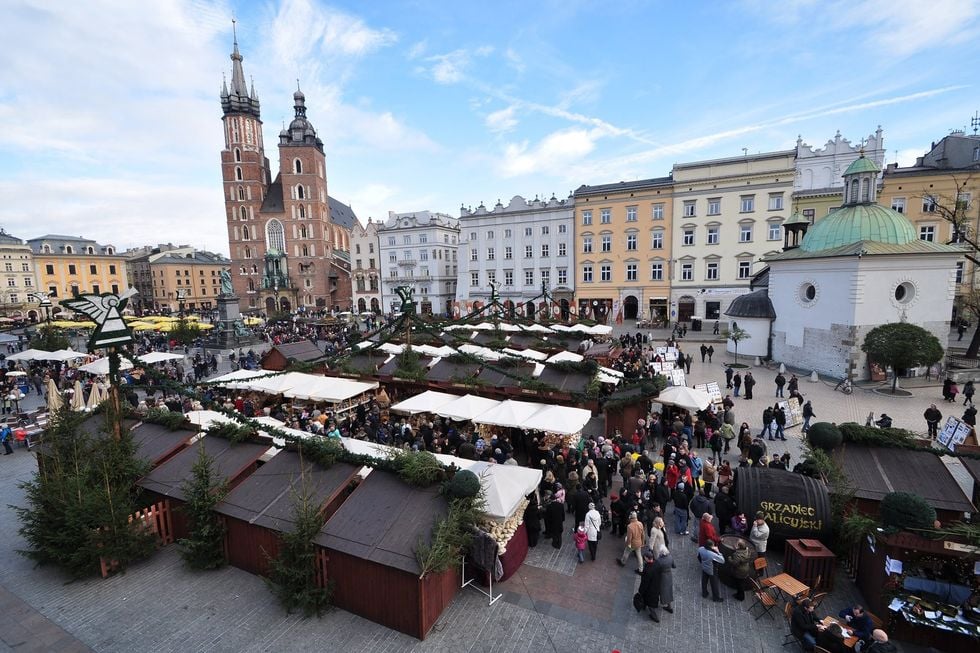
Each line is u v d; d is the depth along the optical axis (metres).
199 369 32.31
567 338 36.91
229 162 97.19
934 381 28.22
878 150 49.38
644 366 27.16
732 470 15.48
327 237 99.88
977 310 32.34
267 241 99.38
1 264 84.31
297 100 95.06
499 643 8.97
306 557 9.70
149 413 14.98
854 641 8.19
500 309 55.06
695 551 12.07
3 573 11.19
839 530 10.90
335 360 25.72
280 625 9.46
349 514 10.22
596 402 19.83
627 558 11.61
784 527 11.20
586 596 10.36
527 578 10.98
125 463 11.98
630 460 14.32
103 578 10.95
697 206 56.81
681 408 20.98
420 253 83.00
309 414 20.55
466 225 71.56
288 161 94.81
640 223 60.22
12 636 9.14
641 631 9.30
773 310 35.88
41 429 19.59
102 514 10.96
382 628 9.37
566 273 66.12
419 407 18.58
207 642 9.00
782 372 31.00
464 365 23.81
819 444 12.65
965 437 15.99
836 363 29.88
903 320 28.56
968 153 52.00
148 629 9.35
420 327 24.92
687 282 58.50
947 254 27.98
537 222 67.06
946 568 9.08
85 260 95.12
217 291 119.44
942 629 8.46
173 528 12.37
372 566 9.35
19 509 11.19
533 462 16.80
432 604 9.32
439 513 9.87
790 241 42.47
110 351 12.35
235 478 12.02
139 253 122.75
